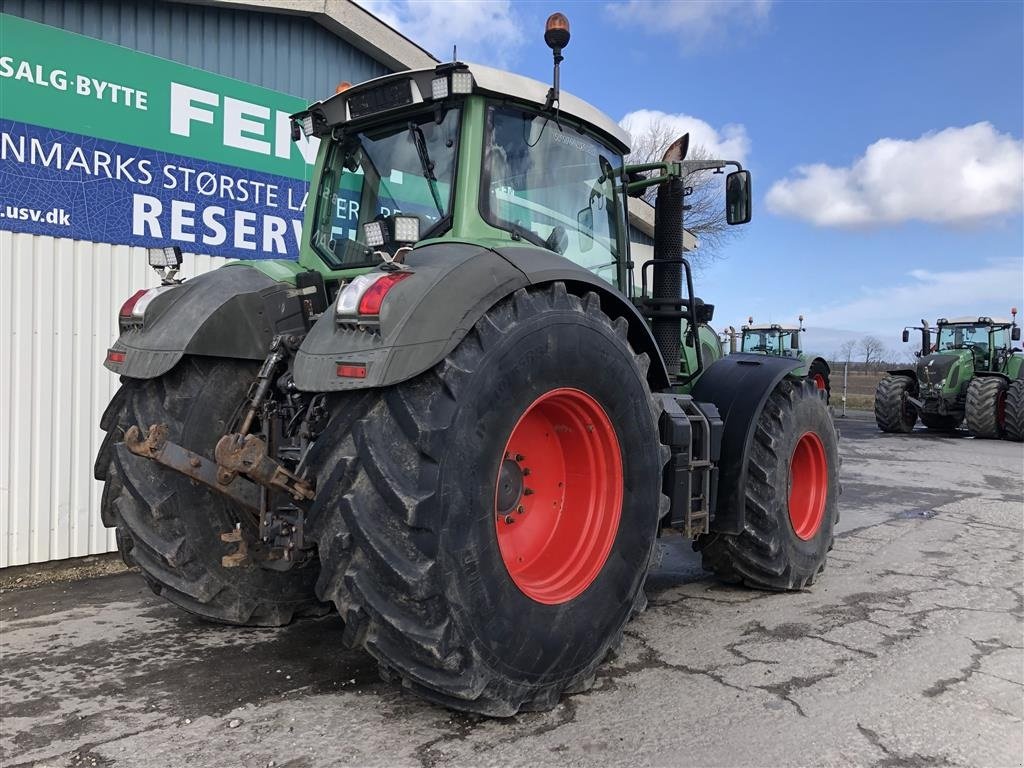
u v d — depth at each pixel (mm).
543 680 2588
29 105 4559
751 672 3094
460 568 2299
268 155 5867
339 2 6090
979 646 3443
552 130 3443
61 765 2275
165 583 3182
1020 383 13750
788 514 4172
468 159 3014
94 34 4969
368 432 2312
